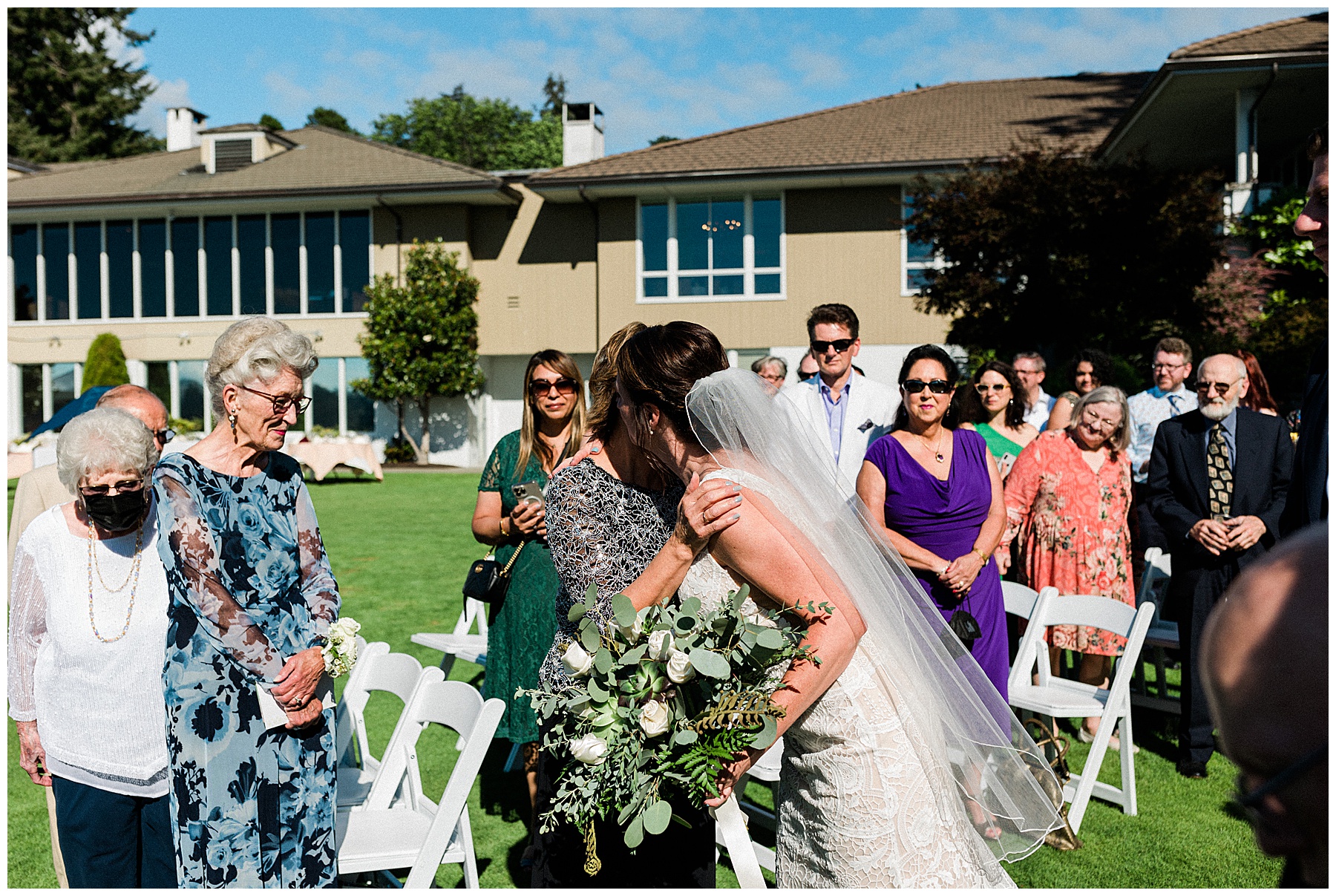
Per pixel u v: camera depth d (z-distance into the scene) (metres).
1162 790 4.28
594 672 2.05
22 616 2.65
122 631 2.55
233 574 2.42
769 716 1.96
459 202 24.08
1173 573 4.50
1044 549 4.96
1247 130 15.99
